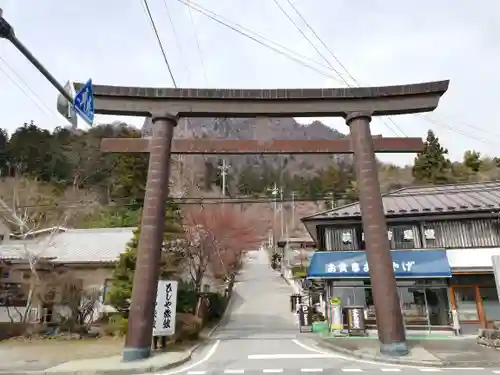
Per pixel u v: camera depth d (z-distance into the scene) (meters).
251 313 27.91
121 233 23.97
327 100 13.41
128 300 15.55
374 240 11.57
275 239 63.88
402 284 17.02
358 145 12.80
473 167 54.72
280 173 93.44
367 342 13.81
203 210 25.92
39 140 60.50
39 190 44.03
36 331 15.96
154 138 12.87
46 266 17.98
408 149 13.03
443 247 16.94
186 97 13.27
